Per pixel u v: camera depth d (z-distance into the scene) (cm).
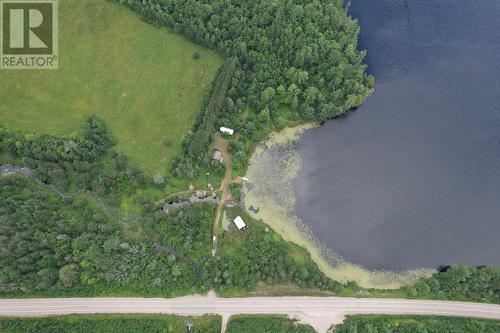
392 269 11588
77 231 11019
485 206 12544
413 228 12175
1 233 10456
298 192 12512
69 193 11744
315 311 10838
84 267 10562
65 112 12888
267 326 10356
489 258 11800
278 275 10912
